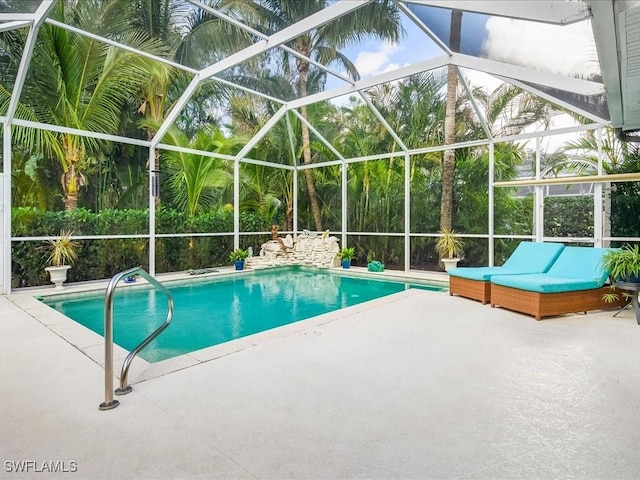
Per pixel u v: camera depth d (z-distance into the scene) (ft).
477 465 6.59
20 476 6.32
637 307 16.21
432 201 32.45
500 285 18.70
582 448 7.08
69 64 24.00
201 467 6.55
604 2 9.07
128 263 29.25
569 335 14.37
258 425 7.88
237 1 18.61
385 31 22.68
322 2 18.53
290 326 15.52
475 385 9.82
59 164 25.94
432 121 29.89
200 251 34.06
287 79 28.30
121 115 28.04
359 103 31.68
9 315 17.65
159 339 15.97
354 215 37.70
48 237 25.23
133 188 29.71
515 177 27.63
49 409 8.57
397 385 9.81
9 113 23.03
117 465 6.59
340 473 6.40
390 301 20.59
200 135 32.78
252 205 38.58
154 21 20.83
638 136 22.18
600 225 23.30
